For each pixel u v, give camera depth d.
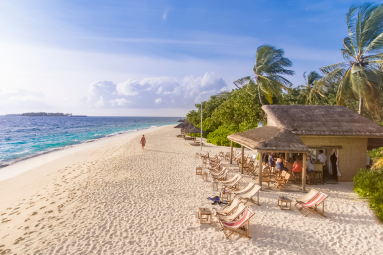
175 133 46.09
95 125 103.81
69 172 15.51
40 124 100.06
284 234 6.88
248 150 23.81
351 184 12.12
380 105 19.84
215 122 39.72
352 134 12.05
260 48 27.28
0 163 20.28
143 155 20.64
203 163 16.94
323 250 6.09
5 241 6.62
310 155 14.60
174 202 9.43
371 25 17.88
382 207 7.79
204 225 7.42
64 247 6.20
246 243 6.38
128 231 7.07
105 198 9.94
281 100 28.36
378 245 6.32
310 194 8.80
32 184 13.11
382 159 10.34
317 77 32.84
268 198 9.85
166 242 6.43
